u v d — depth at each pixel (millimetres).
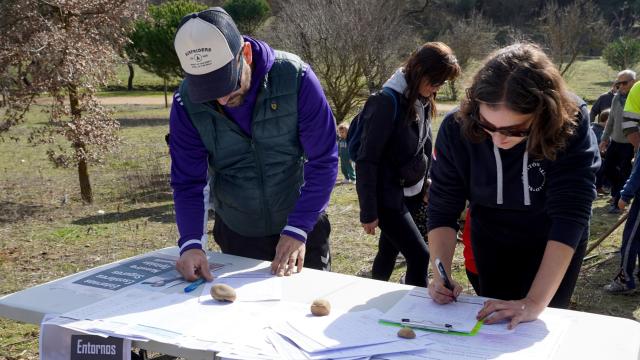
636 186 4375
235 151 2498
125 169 10398
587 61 32906
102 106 8258
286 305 1997
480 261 2430
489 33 24766
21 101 7516
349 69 12719
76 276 2289
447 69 3039
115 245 6066
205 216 2480
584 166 1979
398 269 5027
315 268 2789
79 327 1815
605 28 26969
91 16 7855
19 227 6840
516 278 2404
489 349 1666
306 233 2426
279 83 2381
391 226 3252
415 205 3457
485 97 1777
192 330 1800
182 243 2375
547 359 1608
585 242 2232
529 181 2092
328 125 2475
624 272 4547
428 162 3375
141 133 16328
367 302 2021
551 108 1748
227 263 2445
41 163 11734
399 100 3094
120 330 1790
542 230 2221
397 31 13781
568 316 1887
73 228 6773
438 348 1676
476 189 2207
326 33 12477
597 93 23984
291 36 12805
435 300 2006
